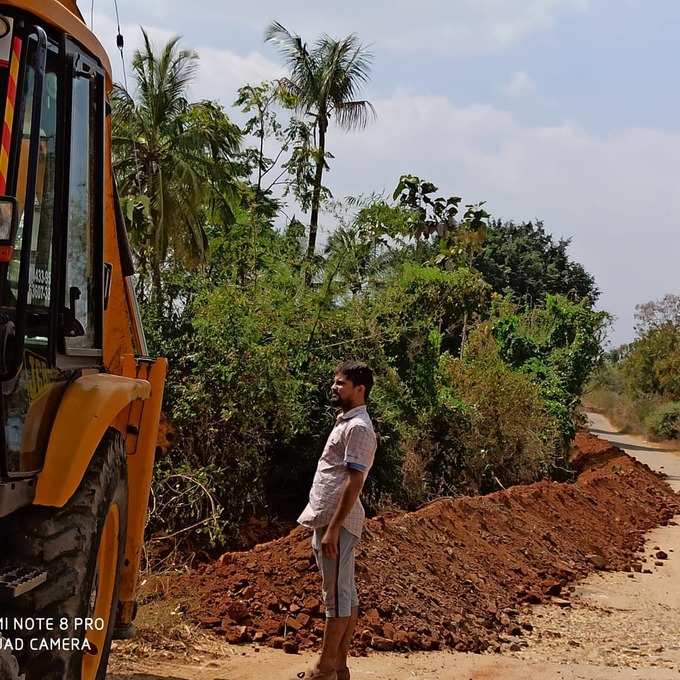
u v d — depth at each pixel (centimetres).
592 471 2556
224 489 1254
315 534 643
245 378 1298
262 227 1675
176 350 1295
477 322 2892
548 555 1393
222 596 833
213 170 2128
